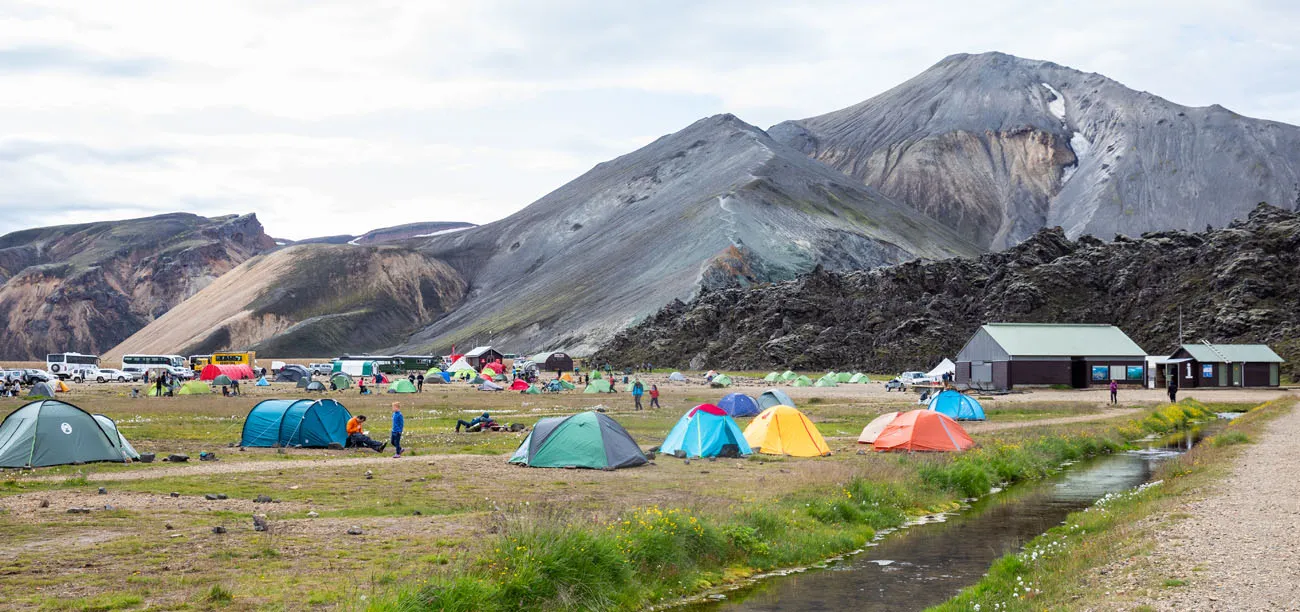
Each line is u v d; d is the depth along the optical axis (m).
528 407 82.56
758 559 22.95
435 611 15.43
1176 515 23.52
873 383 144.50
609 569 19.14
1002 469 39.22
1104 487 36.84
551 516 20.50
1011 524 28.75
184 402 87.75
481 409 79.56
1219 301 157.25
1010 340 121.38
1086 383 121.44
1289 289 153.88
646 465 38.56
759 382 149.88
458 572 16.88
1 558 19.30
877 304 199.88
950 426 44.75
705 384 143.38
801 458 42.06
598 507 26.41
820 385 138.38
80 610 15.47
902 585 21.09
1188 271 172.62
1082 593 16.73
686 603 19.62
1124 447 52.31
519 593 16.94
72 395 103.00
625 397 104.19
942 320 181.88
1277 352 135.50
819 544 24.62
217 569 18.58
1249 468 33.34
